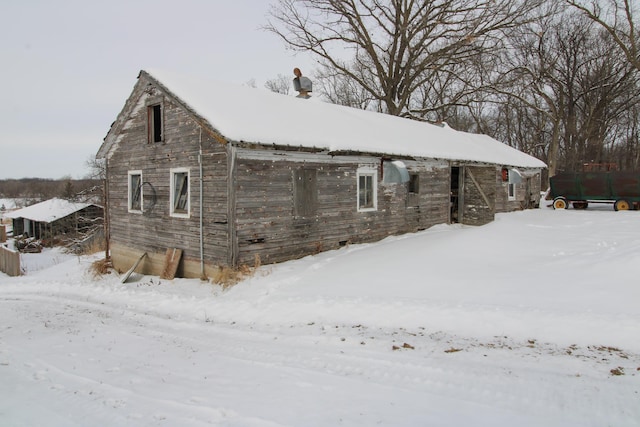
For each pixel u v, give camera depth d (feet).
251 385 16.10
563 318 21.04
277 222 36.24
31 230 138.21
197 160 36.81
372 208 45.47
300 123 40.50
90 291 38.78
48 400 15.24
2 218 190.19
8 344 23.22
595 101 118.21
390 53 104.53
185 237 38.75
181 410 14.07
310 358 18.90
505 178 71.05
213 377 17.13
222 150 34.09
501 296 25.02
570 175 80.64
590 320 20.56
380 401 14.35
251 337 22.76
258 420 13.10
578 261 30.58
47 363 19.61
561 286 25.81
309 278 32.17
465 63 102.78
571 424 12.66
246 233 34.14
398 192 48.98
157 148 42.06
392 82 105.60
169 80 39.29
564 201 81.56
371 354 18.92
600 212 71.31
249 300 29.12
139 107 44.65
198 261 37.35
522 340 19.69
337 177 41.39
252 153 34.27
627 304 22.18
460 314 22.75
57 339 24.04
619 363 16.87
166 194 41.06
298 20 101.40
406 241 43.16
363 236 44.39
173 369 18.33
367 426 12.57
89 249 77.00
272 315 26.11
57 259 91.71
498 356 18.11
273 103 44.91
